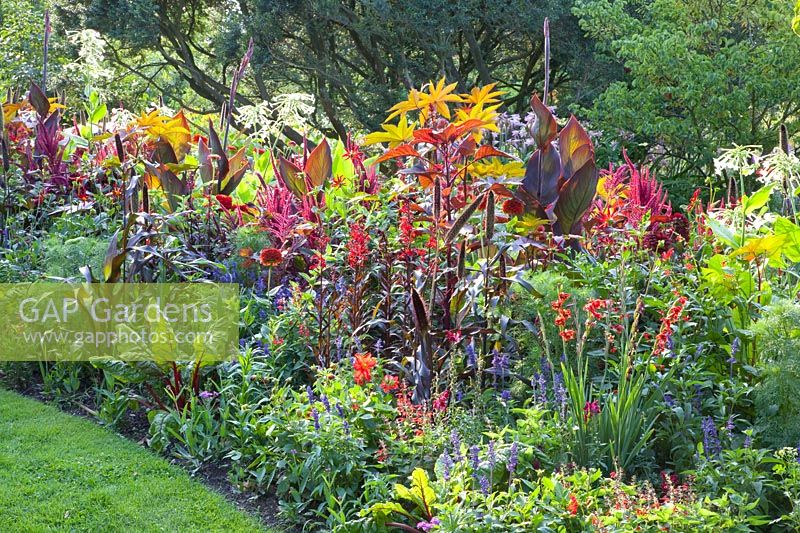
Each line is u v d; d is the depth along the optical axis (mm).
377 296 4555
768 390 3293
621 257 4062
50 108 7094
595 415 3275
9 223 5824
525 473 3119
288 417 3438
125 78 20906
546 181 4652
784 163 3969
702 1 13656
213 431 3799
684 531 2621
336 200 5141
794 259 3729
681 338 3645
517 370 3875
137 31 17938
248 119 6707
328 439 3234
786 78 12852
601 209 4848
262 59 17672
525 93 19781
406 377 3801
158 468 3668
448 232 3773
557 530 2697
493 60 19812
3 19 15211
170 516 3250
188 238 5238
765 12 13148
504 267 3941
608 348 3680
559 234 4668
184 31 20625
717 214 4562
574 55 17266
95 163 6227
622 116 13414
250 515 3285
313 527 3182
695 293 3885
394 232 4574
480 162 4613
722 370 3740
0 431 4020
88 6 17859
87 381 4773
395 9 16781
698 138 13203
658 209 4816
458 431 3291
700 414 3453
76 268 4867
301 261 4891
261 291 4789
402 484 3203
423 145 4973
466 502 2777
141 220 4578
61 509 3271
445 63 18266
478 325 4059
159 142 5898
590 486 3006
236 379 4070
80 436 3986
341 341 3994
